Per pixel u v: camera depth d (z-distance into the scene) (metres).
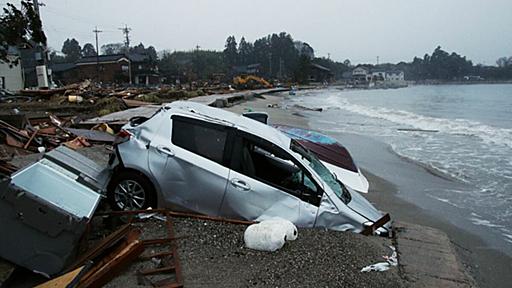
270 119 25.39
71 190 4.20
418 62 164.25
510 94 68.12
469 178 11.46
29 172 4.13
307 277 4.19
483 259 6.29
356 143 17.55
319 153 9.04
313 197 5.41
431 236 6.07
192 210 5.29
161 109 5.70
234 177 5.25
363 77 148.88
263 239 4.61
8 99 29.20
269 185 5.31
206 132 5.40
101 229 4.93
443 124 25.83
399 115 33.00
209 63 117.56
